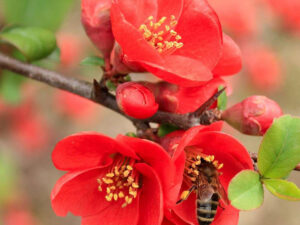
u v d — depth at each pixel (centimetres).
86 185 18
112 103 19
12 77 25
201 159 18
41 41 21
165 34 18
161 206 16
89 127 45
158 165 17
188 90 19
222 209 18
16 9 23
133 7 18
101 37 19
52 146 41
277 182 17
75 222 42
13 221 35
